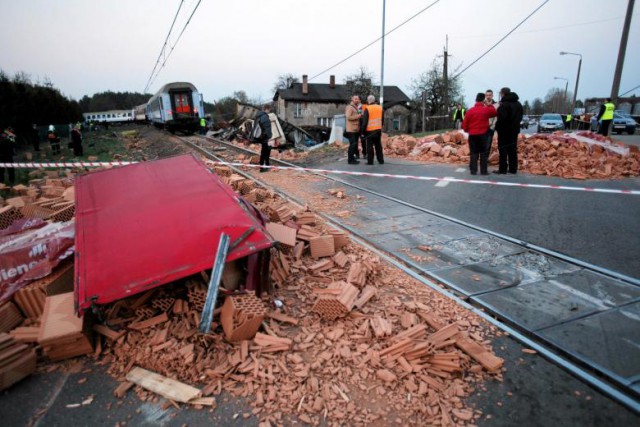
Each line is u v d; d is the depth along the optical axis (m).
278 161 13.05
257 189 6.93
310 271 4.39
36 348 3.15
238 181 6.97
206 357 2.98
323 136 27.55
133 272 3.20
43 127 42.78
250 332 3.15
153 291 3.56
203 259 3.33
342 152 14.38
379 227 5.96
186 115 30.23
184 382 2.81
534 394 2.65
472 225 5.80
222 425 2.45
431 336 3.17
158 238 3.49
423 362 2.93
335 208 7.02
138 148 24.97
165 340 3.11
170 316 3.43
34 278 3.73
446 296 3.89
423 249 5.07
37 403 2.67
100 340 3.22
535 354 3.03
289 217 5.68
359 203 7.29
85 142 31.34
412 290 4.05
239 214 3.74
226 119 61.78
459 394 2.66
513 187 7.86
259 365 2.91
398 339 3.13
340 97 50.56
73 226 4.47
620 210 6.08
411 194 7.75
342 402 2.61
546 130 26.69
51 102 46.88
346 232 5.58
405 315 3.52
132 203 4.07
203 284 3.48
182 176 4.64
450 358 2.90
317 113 49.81
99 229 3.67
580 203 6.57
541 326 3.33
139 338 3.19
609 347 3.03
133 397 2.70
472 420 2.46
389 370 2.88
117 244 3.46
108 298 3.04
